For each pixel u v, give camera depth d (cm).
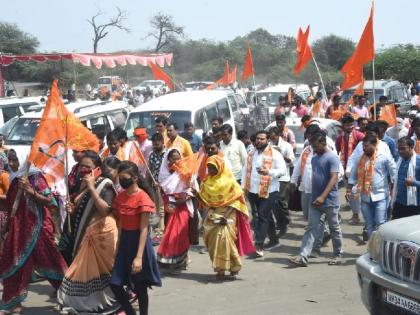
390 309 523
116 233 615
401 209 826
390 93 2569
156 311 666
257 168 891
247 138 1183
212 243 773
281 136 1182
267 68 6134
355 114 1638
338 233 833
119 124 1466
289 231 1057
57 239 838
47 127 677
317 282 759
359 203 1083
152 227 1079
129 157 962
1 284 789
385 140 1118
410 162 812
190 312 661
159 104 1417
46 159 677
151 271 593
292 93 2181
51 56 2069
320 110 1711
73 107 1434
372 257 562
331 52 6272
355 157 905
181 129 1339
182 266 816
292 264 835
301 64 1791
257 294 718
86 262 611
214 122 1155
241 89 3372
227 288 746
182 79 5562
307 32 1769
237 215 782
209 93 1564
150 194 602
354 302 677
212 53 6203
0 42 5444
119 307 626
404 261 510
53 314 668
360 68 1402
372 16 1354
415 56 4172
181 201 801
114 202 598
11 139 1345
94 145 702
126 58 2120
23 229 661
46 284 780
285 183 974
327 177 817
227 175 776
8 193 670
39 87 4303
